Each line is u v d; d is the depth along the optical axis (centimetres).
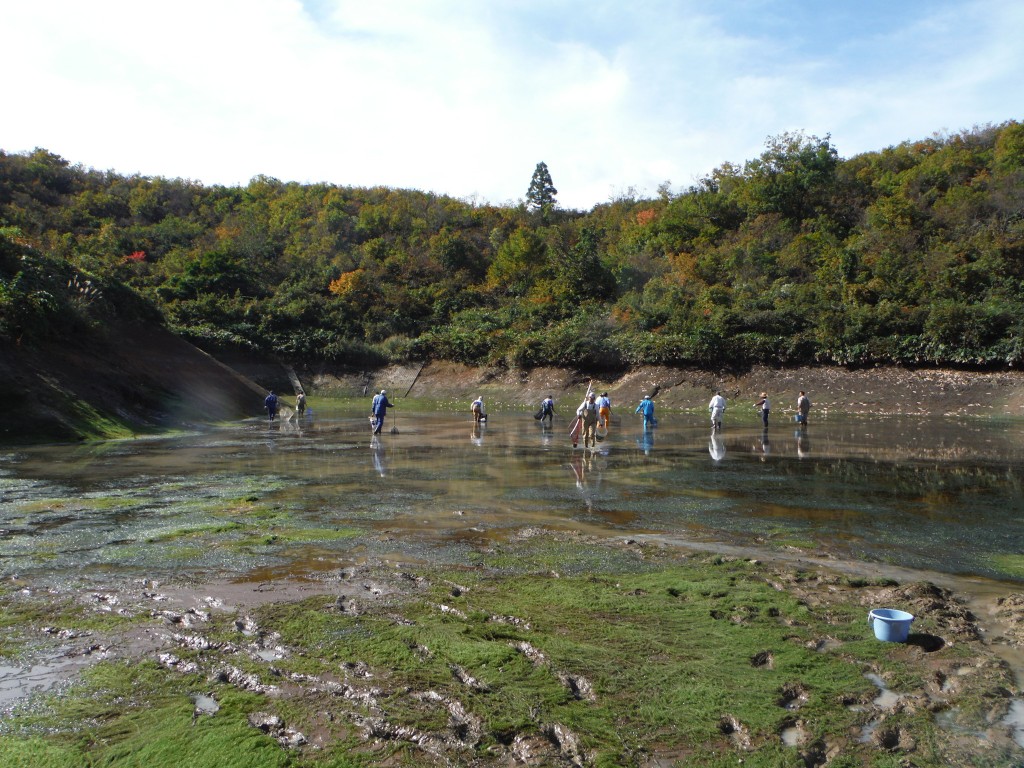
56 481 1377
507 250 5981
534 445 2016
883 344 3294
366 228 6925
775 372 3544
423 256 6319
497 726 439
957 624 602
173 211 7075
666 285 4538
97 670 518
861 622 607
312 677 507
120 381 2622
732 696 474
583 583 717
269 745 416
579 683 497
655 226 5894
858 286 3750
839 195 5362
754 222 5303
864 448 1869
